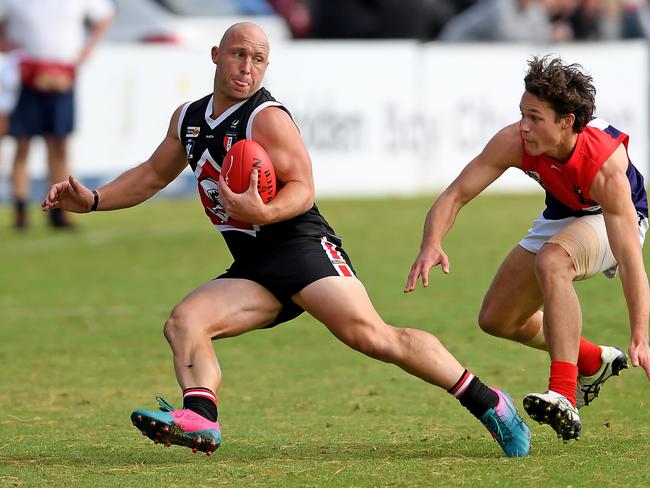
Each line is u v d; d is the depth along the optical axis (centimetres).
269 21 6906
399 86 6450
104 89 6081
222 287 1942
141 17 6638
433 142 6519
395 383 2688
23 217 5412
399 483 1759
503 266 2150
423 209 5903
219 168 1936
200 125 1947
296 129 1920
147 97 6144
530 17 7294
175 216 5916
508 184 6800
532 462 1891
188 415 1828
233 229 1955
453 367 1925
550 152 1958
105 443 2134
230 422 2327
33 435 2209
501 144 2019
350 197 6381
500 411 1934
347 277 1925
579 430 1958
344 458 1964
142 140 6144
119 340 3234
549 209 2112
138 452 2050
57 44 5153
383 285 3953
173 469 1894
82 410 2455
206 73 6200
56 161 5272
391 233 5144
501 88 6600
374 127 6431
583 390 2228
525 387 2620
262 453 2030
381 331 1911
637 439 2077
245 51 1905
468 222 5488
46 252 4831
